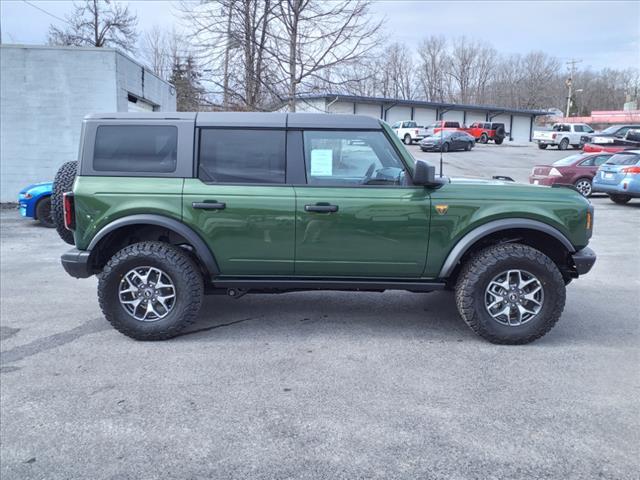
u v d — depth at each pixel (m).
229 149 4.67
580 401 3.62
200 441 3.13
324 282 4.75
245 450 3.04
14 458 2.97
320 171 4.66
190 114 4.73
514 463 2.91
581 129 38.94
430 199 4.58
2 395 3.70
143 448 3.06
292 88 13.91
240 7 13.66
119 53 14.31
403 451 3.02
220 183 4.62
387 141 4.67
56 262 8.16
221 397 3.66
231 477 2.80
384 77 42.47
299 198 4.57
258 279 4.77
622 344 4.71
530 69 85.62
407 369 4.12
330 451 3.02
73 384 3.87
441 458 2.96
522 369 4.14
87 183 4.61
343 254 4.65
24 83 13.84
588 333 5.00
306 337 4.84
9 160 14.12
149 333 4.66
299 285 4.77
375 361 4.28
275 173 4.66
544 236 4.84
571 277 4.95
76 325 5.20
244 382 3.89
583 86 92.38
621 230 11.39
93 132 4.66
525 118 53.53
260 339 4.79
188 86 14.48
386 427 3.27
